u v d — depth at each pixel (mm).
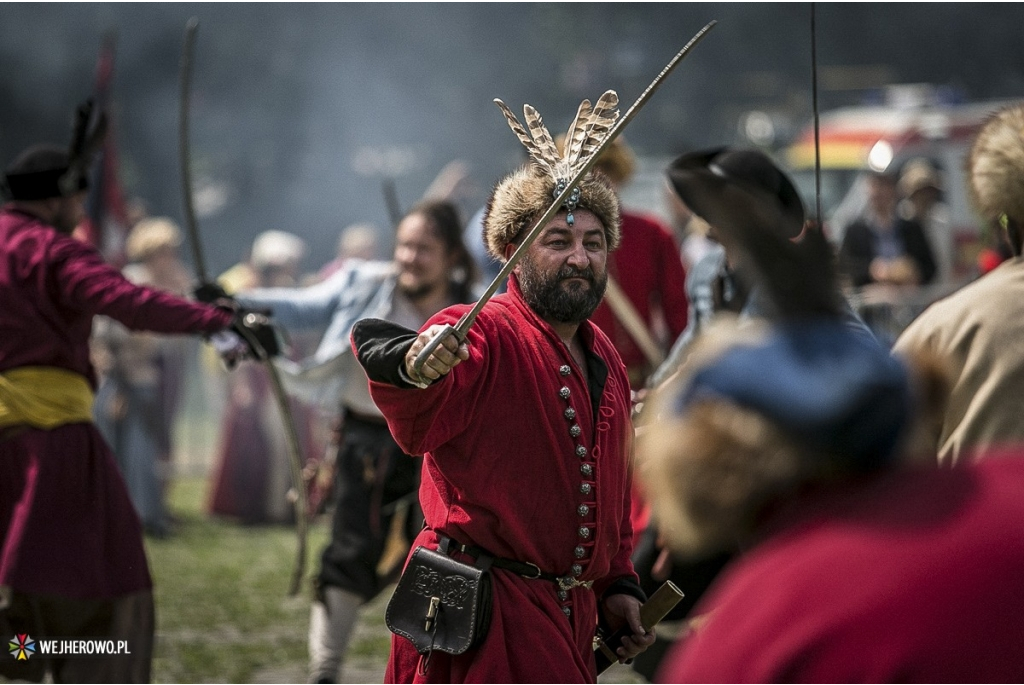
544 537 5762
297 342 17688
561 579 5809
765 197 7066
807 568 3074
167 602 12406
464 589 5613
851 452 3096
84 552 8430
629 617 6184
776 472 3137
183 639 10953
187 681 9695
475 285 9875
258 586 13234
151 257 17578
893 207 18422
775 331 3260
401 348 5355
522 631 5629
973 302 5875
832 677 2986
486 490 5668
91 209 15547
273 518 18000
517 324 5852
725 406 3182
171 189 44625
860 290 16906
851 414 3078
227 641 10898
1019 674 2930
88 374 8812
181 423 27312
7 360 8492
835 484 3152
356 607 9312
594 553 5828
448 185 17859
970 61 43562
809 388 3102
